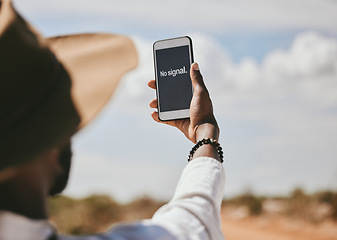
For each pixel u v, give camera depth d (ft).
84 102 3.72
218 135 5.24
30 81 3.50
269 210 95.04
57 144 3.48
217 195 4.40
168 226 3.88
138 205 95.91
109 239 3.62
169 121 6.70
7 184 3.35
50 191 3.78
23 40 3.45
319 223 76.13
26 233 3.30
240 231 80.43
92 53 4.08
